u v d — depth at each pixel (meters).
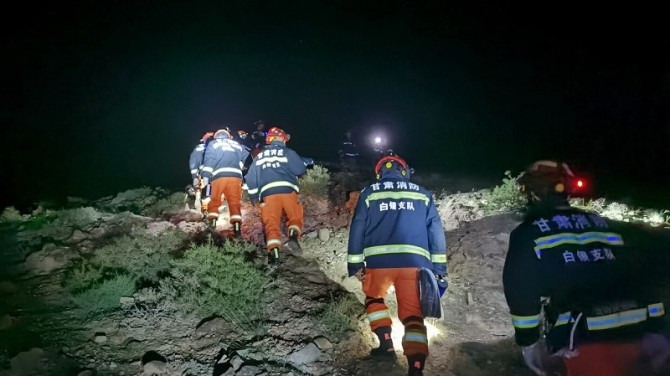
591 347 3.05
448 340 5.46
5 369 4.31
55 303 5.48
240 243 7.34
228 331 5.12
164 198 9.96
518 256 3.28
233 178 8.02
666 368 3.39
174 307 5.37
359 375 4.72
